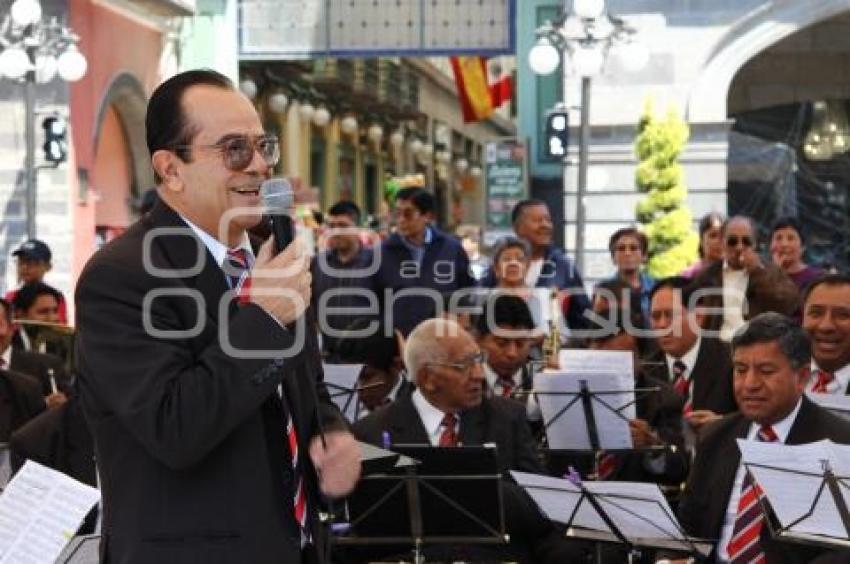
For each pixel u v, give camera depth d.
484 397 19.55
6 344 24.48
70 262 45.78
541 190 65.56
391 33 54.91
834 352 19.56
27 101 39.66
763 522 15.88
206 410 8.77
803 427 16.31
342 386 21.70
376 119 95.31
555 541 18.80
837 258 61.28
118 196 52.78
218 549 9.10
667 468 21.27
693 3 52.91
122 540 9.15
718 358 22.28
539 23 65.56
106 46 48.91
